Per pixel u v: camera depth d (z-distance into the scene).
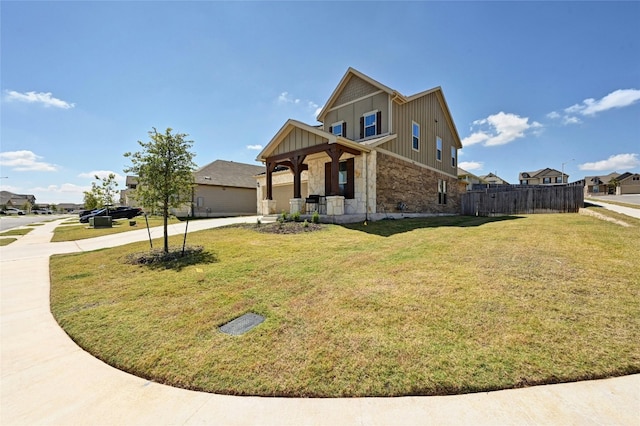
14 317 3.73
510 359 2.34
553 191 14.66
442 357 2.40
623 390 2.01
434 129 16.86
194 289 4.41
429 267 4.78
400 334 2.78
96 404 2.09
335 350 2.57
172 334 3.06
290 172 17.77
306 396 2.07
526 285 3.79
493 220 11.04
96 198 25.92
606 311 3.04
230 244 7.54
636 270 4.11
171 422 1.88
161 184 6.70
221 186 24.08
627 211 10.70
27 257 7.72
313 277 4.62
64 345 3.01
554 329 2.74
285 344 2.73
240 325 3.21
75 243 10.09
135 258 6.57
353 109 14.52
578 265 4.42
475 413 1.85
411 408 1.92
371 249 6.41
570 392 2.01
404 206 13.96
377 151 12.18
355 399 2.02
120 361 2.62
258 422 1.86
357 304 3.51
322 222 10.89
